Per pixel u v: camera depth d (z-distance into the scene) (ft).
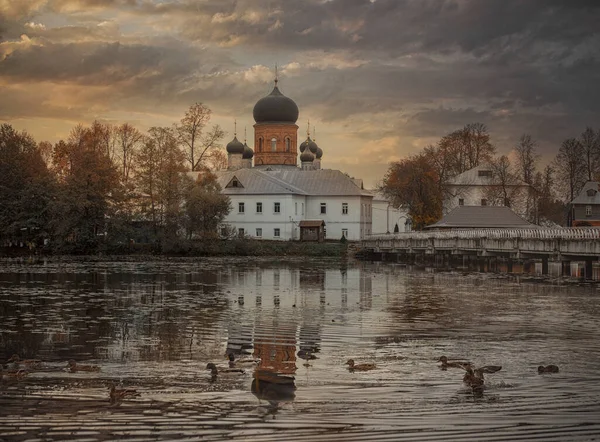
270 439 57.88
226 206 365.40
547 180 448.24
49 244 342.85
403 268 276.41
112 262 297.74
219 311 135.03
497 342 99.91
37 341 101.50
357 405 66.85
